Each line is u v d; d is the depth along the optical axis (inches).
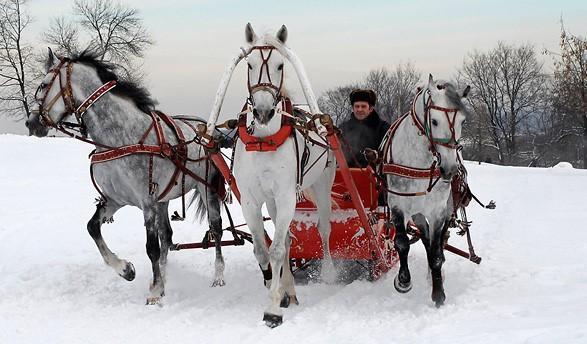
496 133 2469.2
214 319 252.7
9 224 472.7
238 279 324.8
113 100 279.3
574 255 344.5
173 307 270.8
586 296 250.8
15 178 750.5
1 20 1748.3
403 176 259.4
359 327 232.5
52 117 277.9
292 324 239.3
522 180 911.0
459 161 286.2
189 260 365.7
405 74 1899.6
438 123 238.1
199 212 342.0
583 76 1245.1
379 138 328.8
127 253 389.4
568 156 2427.4
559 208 567.2
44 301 280.1
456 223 322.3
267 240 295.9
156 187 282.0
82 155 960.9
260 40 239.9
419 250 384.2
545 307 238.5
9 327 244.4
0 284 307.0
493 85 2479.1
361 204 267.7
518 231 445.7
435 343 201.5
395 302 262.8
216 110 253.6
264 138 238.8
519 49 2497.5
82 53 283.4
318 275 318.0
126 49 1863.9
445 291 280.7
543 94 2474.2
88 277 321.4
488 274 309.0
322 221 292.4
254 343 221.1
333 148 252.7
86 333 237.1
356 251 298.8
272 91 231.5
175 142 295.1
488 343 193.5
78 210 540.1
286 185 244.2
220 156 268.5
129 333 236.7
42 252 390.3
